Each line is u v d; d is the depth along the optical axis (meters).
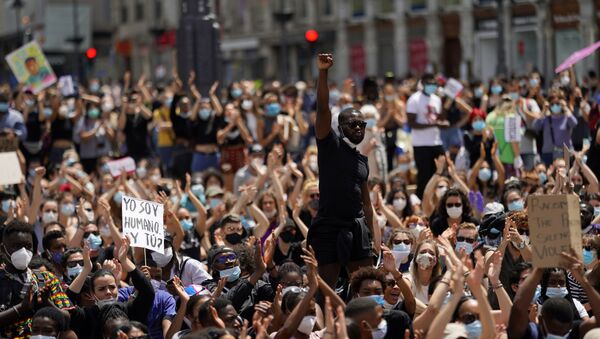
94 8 182.50
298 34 149.12
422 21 132.12
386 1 138.12
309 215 38.34
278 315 26.33
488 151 49.50
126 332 24.72
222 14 162.50
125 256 27.67
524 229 30.56
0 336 26.88
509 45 115.12
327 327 23.41
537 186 41.47
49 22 121.56
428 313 24.56
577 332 24.28
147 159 57.28
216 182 45.66
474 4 122.94
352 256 26.72
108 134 58.62
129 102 58.03
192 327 25.84
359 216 26.61
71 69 123.44
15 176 38.72
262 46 155.12
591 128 50.78
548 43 106.62
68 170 46.84
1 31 163.00
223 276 29.59
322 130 26.23
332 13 145.12
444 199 35.38
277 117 54.28
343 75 143.75
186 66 58.19
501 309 25.47
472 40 123.88
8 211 36.31
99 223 36.88
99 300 27.55
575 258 23.33
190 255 37.12
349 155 26.53
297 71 150.88
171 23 169.38
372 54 139.88
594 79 65.69
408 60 134.88
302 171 48.91
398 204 40.31
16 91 62.53
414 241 31.66
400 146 57.84
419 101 46.00
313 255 24.92
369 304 23.61
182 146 54.69
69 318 26.28
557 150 49.69
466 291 26.45
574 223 23.36
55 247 32.66
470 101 58.19
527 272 27.50
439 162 40.22
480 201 39.50
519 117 48.72
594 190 38.38
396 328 24.61
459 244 31.67
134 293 28.58
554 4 106.88
